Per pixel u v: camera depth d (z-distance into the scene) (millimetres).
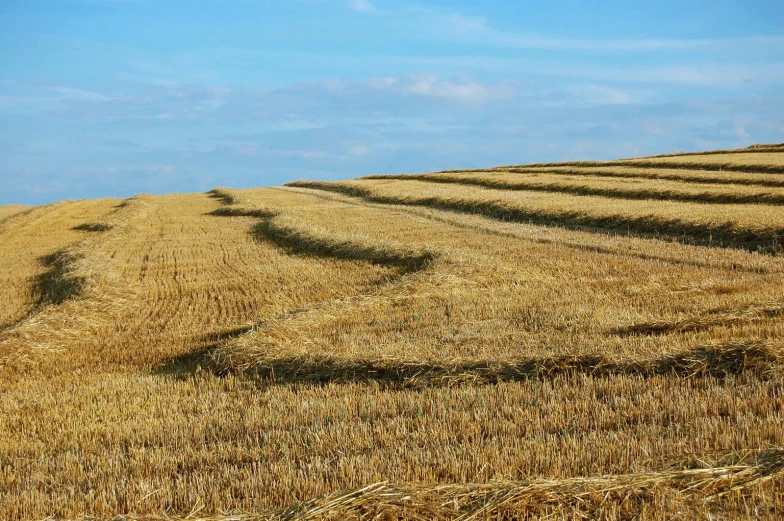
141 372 10062
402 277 15445
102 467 6262
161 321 13461
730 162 40844
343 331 11242
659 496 4855
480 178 44844
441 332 10727
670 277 14852
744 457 5418
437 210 33312
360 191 45781
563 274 15695
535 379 8133
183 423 7387
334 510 4840
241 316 13594
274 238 26016
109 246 25500
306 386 8641
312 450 6320
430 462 5754
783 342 8375
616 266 16500
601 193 34000
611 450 5727
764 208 24797
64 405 8320
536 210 28188
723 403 6762
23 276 20875
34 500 5512
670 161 44969
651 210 25047
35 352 11234
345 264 19078
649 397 7129
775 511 4582
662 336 9508
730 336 9312
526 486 4996
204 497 5375
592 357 8547
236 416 7555
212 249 23953
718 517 4562
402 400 7633
